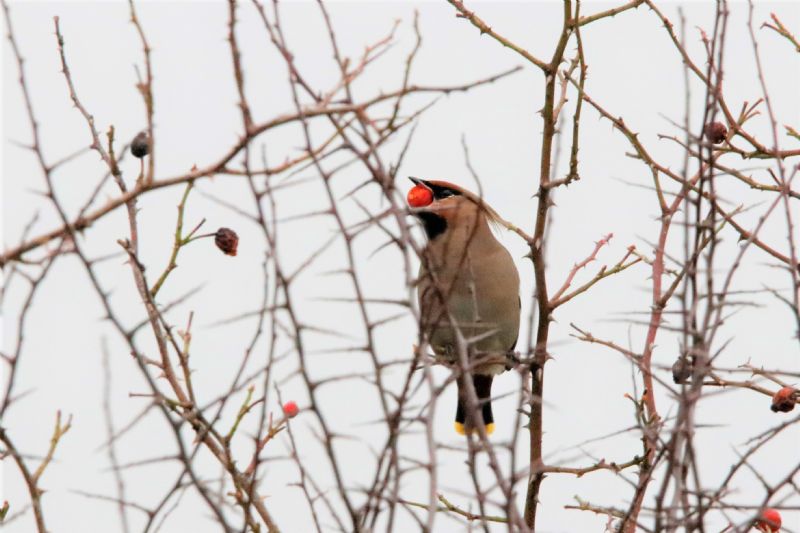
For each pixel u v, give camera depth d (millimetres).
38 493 7164
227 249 8570
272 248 6441
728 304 6863
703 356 6781
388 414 6305
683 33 7184
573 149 10078
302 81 6855
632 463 9125
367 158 6469
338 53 6914
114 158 8594
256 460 6875
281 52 6625
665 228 9969
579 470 9430
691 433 6668
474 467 6227
